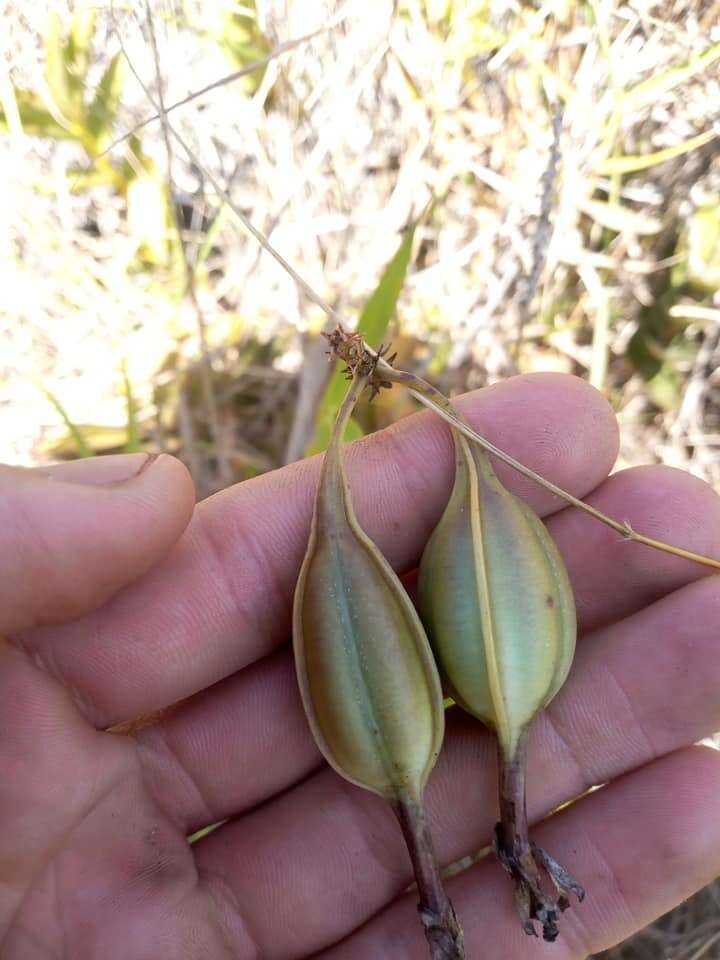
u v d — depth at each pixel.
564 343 0.20
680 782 0.12
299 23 0.17
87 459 0.11
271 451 0.20
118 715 0.12
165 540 0.11
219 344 0.20
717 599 0.12
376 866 0.12
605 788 0.12
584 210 0.19
